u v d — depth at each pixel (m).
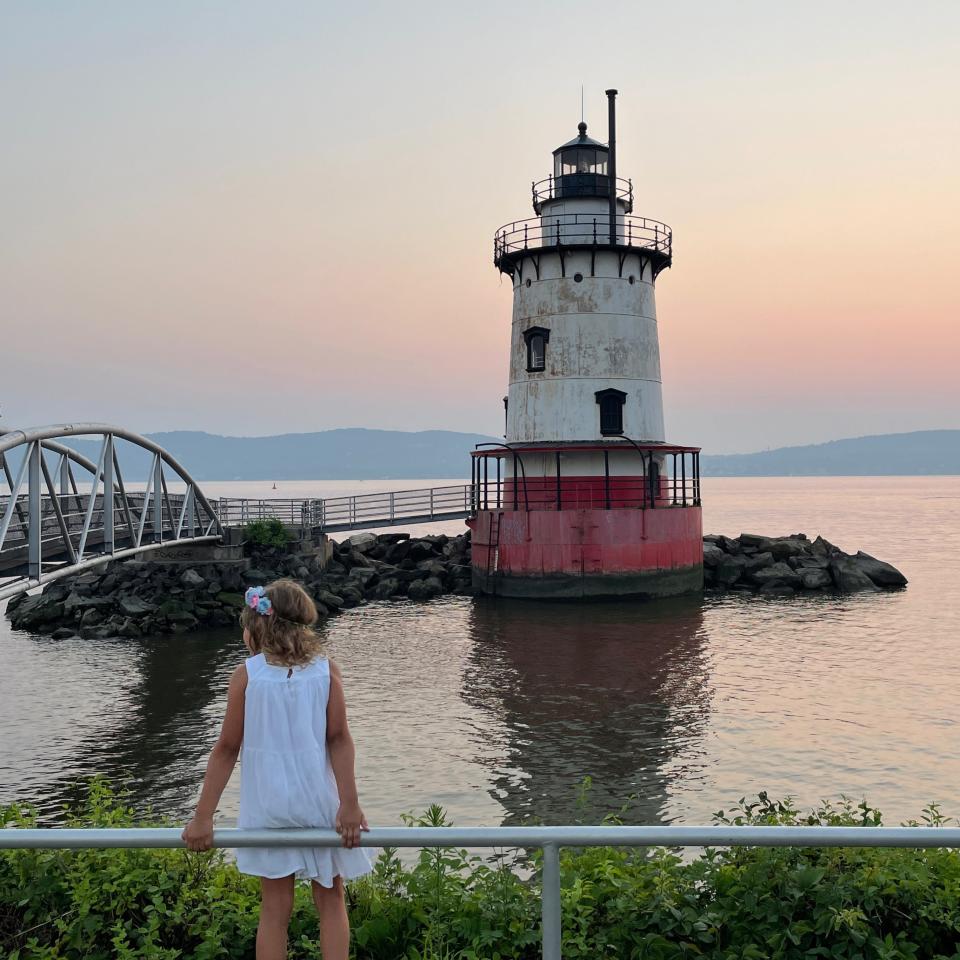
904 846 4.07
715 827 4.17
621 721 22.56
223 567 40.75
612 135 46.16
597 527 41.59
